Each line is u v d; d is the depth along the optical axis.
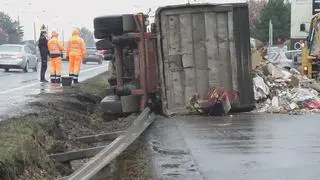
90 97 20.16
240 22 14.66
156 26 14.46
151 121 13.46
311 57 21.53
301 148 9.89
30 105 15.44
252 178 7.79
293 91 15.93
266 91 15.65
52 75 24.62
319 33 21.48
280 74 16.91
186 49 14.52
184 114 14.52
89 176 8.24
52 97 17.84
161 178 8.03
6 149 8.89
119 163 9.52
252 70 15.82
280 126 12.41
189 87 14.55
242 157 9.20
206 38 14.55
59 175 10.22
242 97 14.75
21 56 37.09
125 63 15.45
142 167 9.01
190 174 8.20
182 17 14.48
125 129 13.66
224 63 14.61
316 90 16.61
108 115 16.02
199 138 11.07
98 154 9.90
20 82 25.66
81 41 24.03
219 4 14.55
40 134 11.43
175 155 9.63
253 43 17.47
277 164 8.66
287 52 35.88
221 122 13.23
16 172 8.55
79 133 14.44
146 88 14.95
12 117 12.68
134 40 14.92
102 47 15.96
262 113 14.84
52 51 24.41
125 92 15.12
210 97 14.45
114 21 15.26
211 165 8.66
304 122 12.98
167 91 14.49
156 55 14.83
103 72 35.84
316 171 8.16
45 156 10.41
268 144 10.30
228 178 7.82
